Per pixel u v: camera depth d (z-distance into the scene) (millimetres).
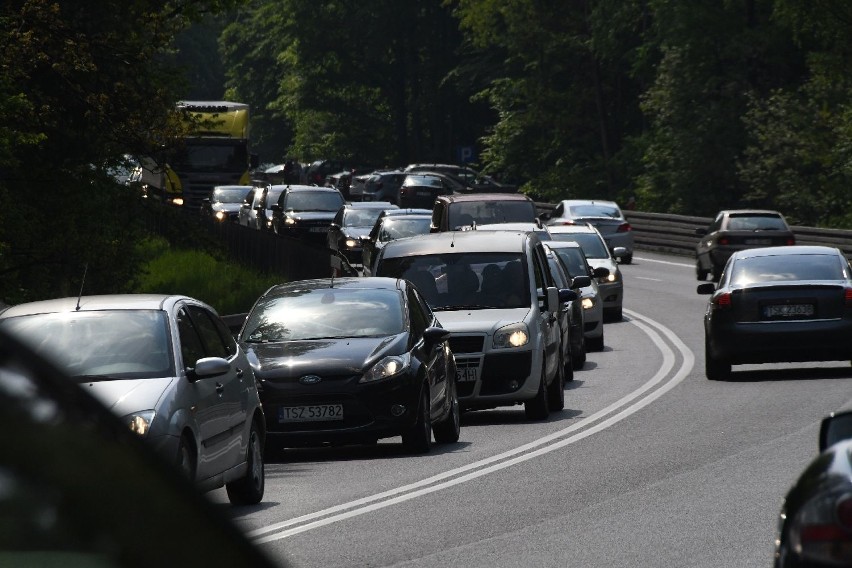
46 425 5270
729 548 26062
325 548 27188
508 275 54094
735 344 59312
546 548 26516
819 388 55469
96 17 71625
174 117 74250
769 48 184375
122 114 73438
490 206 96562
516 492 33719
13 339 5379
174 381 30062
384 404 42188
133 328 31438
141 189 75938
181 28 76312
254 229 108625
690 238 155625
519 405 58969
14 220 66750
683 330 87375
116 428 5523
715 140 181875
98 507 5332
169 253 119875
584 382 63031
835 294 58969
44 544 5168
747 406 50406
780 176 165250
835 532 11641
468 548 26750
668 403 52781
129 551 5387
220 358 31094
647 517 29562
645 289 116938
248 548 5801
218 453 31344
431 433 46094
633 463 37875
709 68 188125
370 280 47094
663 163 189625
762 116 167625
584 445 42281
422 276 54281
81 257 69938
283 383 42156
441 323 51031
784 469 35750
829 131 165625
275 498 34688
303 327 44562
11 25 67000
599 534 27828
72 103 72500
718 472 35656
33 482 5176
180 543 5574
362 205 137875
